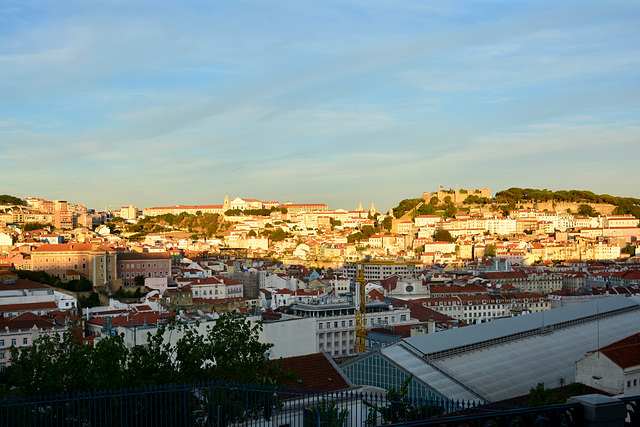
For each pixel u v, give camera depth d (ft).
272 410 256.11
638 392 402.11
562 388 428.56
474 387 448.65
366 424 238.68
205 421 251.39
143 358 297.33
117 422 232.53
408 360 468.34
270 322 454.81
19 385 291.17
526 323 581.53
